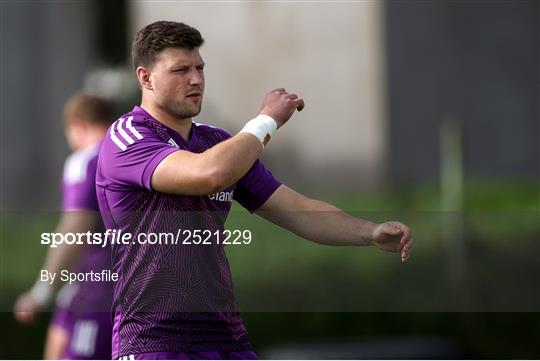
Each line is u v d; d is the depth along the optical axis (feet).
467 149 150.61
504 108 154.61
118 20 157.38
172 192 40.45
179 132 42.65
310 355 61.36
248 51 158.10
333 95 157.69
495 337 79.77
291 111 41.65
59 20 155.02
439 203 112.68
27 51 155.53
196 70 42.22
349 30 157.17
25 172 154.20
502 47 155.43
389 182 154.92
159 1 157.58
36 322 84.84
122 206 41.91
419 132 154.92
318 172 156.35
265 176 45.27
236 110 156.66
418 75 155.63
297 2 158.10
